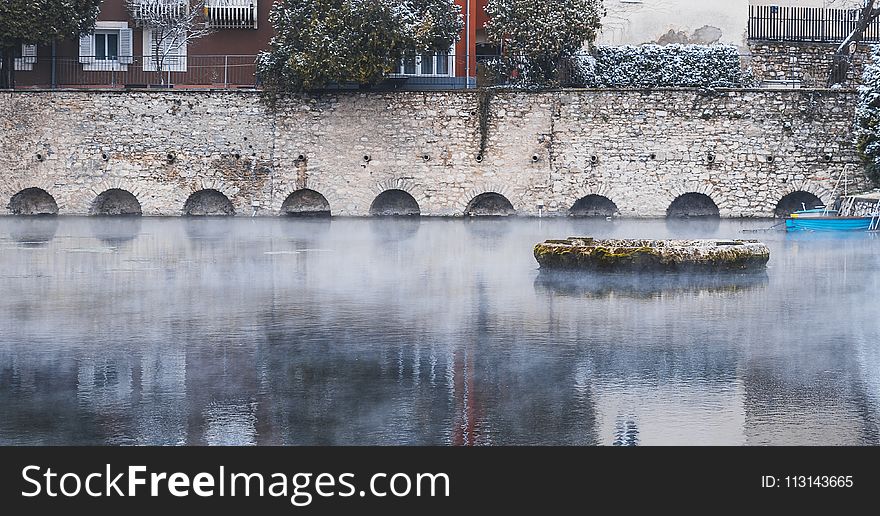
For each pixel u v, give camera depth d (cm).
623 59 4650
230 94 4497
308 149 4488
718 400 1666
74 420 1572
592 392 1709
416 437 1502
